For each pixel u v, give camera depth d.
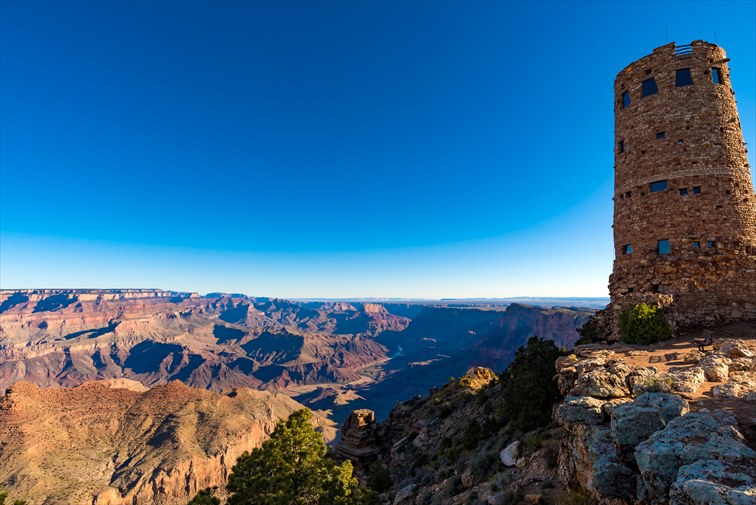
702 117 31.08
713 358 17.08
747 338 24.64
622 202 34.34
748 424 10.30
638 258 32.28
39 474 139.62
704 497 6.82
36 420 169.38
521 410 23.94
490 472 20.02
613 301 33.12
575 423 13.68
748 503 6.30
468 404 46.56
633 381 15.30
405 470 42.25
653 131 32.38
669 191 31.14
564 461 14.35
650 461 8.70
